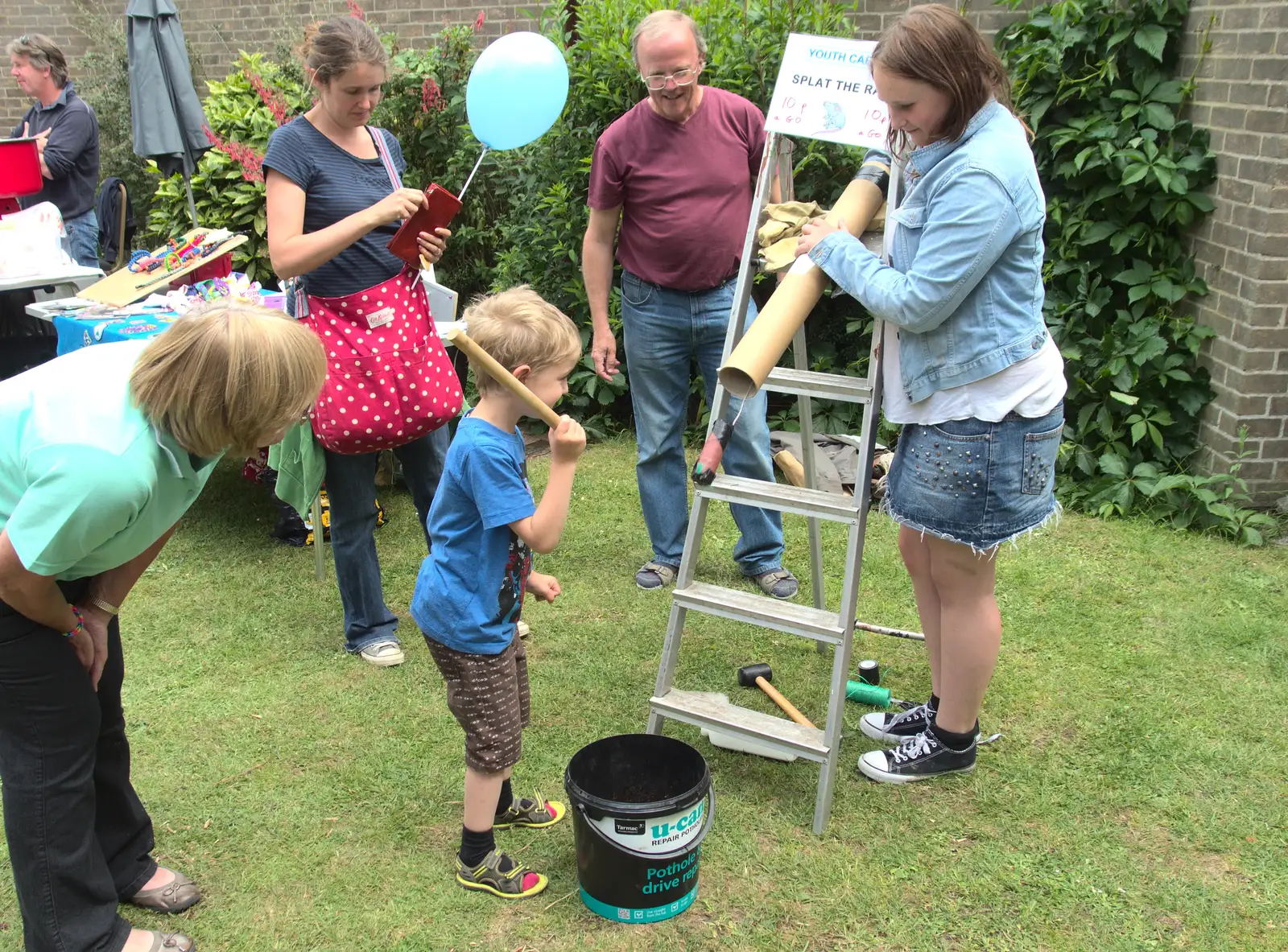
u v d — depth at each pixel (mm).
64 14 8820
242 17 7750
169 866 2285
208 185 6004
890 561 3824
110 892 1927
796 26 4727
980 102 1997
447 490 2059
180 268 4195
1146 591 3508
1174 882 2191
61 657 1729
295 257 2729
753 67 4688
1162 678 2971
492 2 6602
